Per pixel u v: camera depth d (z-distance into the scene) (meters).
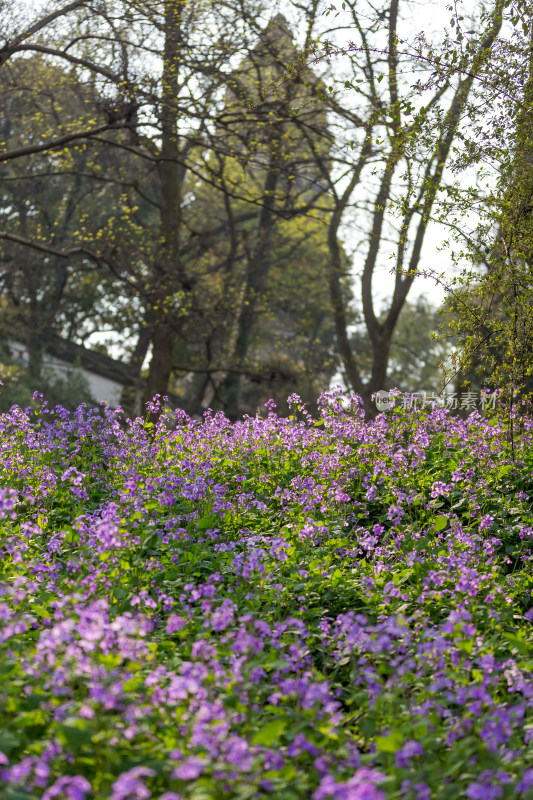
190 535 9.91
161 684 5.80
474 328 12.05
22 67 24.50
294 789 4.77
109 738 4.82
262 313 40.22
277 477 12.56
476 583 7.70
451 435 14.46
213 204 45.97
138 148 26.75
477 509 10.70
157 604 7.63
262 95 14.35
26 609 7.45
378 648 5.98
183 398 47.00
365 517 11.06
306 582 8.45
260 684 6.27
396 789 4.73
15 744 4.79
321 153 26.08
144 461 12.75
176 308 28.61
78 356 39.09
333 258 30.45
